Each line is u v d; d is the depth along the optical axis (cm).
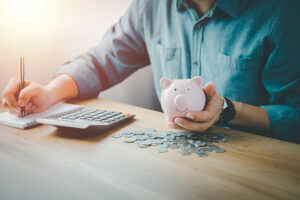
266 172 45
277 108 77
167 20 108
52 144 55
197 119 56
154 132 62
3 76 98
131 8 114
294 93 83
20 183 40
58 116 68
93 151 52
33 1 102
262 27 88
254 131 78
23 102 68
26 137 58
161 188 40
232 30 93
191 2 101
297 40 83
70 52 120
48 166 46
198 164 47
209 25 97
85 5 121
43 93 74
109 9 132
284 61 85
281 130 75
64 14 113
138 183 41
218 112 61
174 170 45
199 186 40
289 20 84
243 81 93
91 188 39
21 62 73
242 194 39
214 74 99
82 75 92
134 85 153
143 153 52
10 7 96
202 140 58
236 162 48
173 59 107
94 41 129
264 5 88
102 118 65
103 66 105
